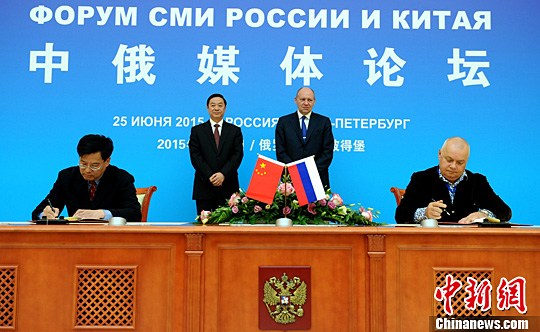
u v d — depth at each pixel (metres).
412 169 5.68
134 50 5.66
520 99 5.71
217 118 5.17
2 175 5.59
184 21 5.69
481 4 5.71
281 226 2.61
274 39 5.71
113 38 5.66
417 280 2.56
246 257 2.56
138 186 5.62
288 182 3.03
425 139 5.69
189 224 2.93
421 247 2.57
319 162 4.98
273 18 5.71
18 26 5.63
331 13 5.71
